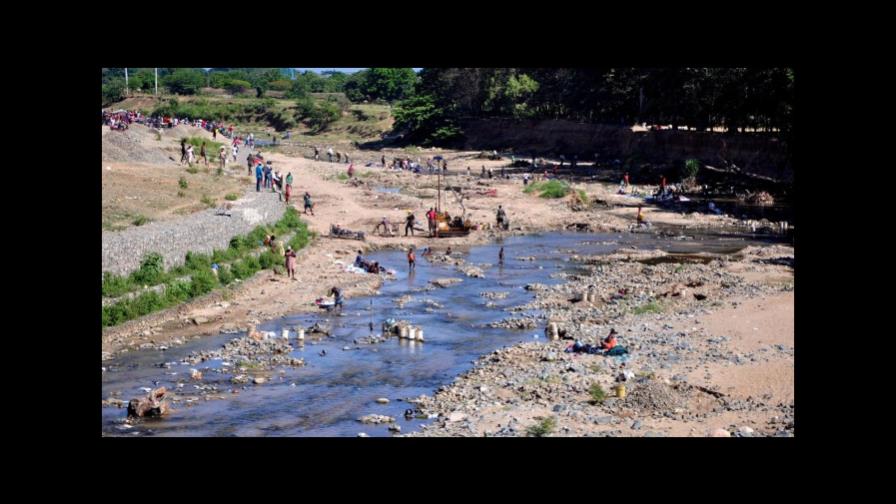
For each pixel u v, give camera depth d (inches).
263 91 7455.7
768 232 2413.9
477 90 5487.2
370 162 4544.8
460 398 1013.2
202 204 1978.3
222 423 921.5
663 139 3882.9
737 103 3410.4
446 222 2380.7
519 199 3075.8
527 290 1679.4
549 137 4761.3
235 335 1315.2
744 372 1069.1
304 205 2613.2
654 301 1526.8
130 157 2694.4
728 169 3440.0
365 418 938.7
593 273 1843.0
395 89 7623.0
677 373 1077.1
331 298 1558.8
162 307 1391.5
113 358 1181.7
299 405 996.6
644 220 2559.1
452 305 1549.0
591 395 1003.9
